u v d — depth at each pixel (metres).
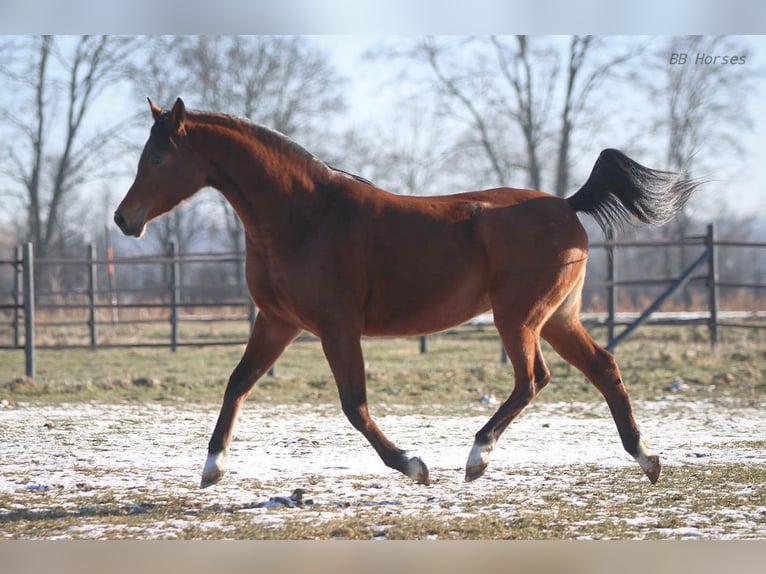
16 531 6.35
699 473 8.22
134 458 9.02
